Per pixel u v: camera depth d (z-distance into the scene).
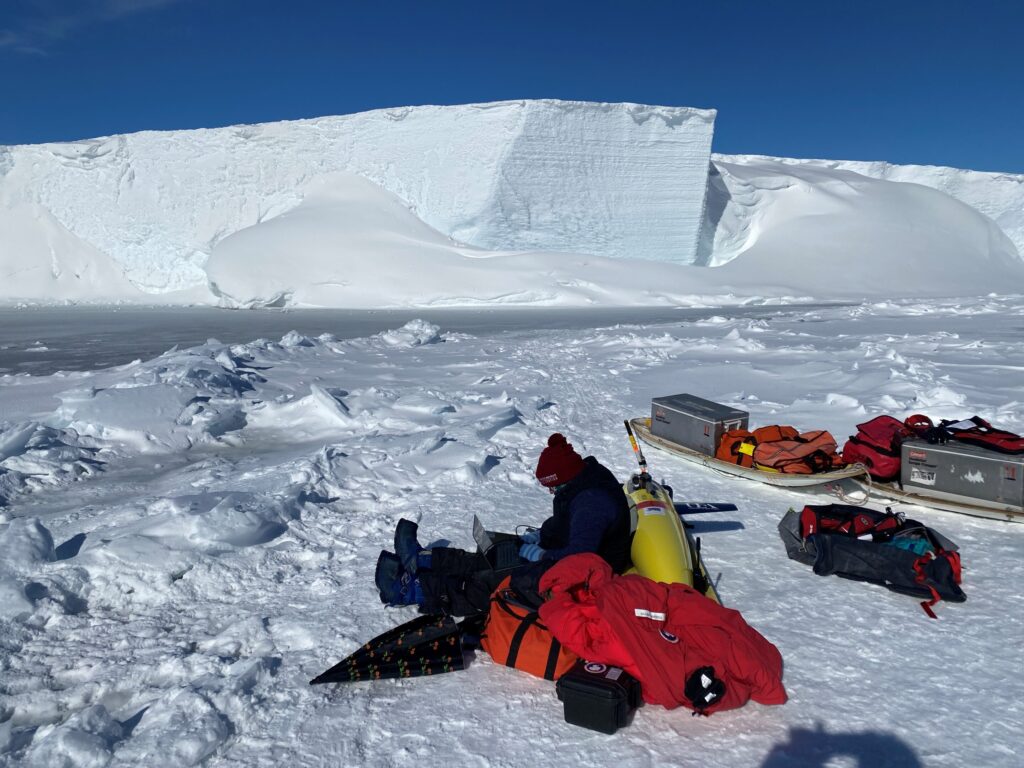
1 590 3.50
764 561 4.07
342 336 22.31
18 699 2.82
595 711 2.53
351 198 59.91
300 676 2.93
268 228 55.69
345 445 6.62
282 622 3.37
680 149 58.75
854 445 5.26
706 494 5.35
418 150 59.88
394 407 8.57
